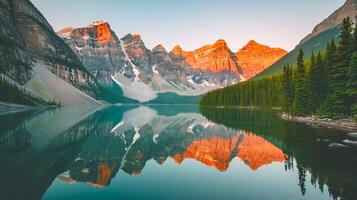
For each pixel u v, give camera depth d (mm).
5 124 77125
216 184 25516
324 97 78812
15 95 180125
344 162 30344
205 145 48500
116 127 81500
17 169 29609
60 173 28734
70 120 101750
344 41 67562
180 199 21531
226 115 117750
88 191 23359
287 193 22469
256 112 132000
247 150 41594
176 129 76562
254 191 23297
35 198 21312
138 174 29281
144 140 55781
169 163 34625
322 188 22766
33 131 63875
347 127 58656
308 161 31234
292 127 63906
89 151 42062
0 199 20766
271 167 31031
